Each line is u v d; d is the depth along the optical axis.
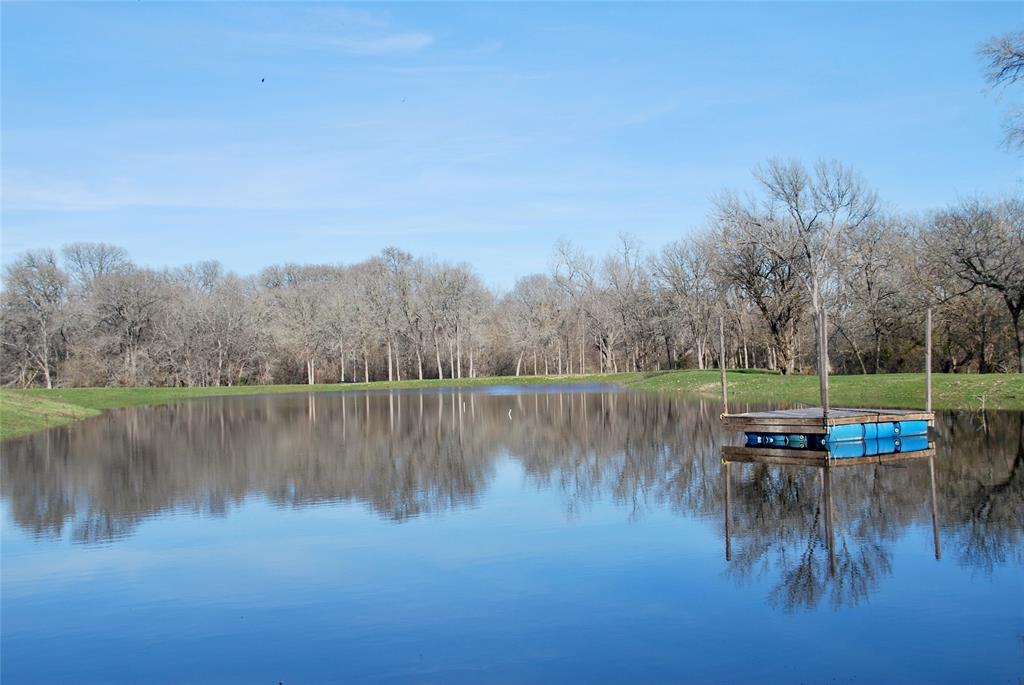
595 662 9.98
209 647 10.92
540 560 14.41
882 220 61.88
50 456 30.64
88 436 38.59
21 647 11.12
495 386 87.12
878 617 11.13
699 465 24.44
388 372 104.56
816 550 14.41
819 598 11.97
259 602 12.66
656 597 12.23
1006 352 55.28
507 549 15.23
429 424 42.78
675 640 10.58
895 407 38.44
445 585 13.18
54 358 91.56
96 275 100.94
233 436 37.81
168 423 46.34
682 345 96.88
